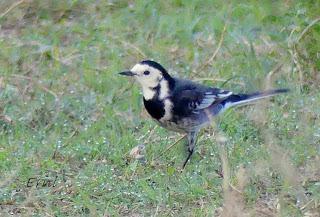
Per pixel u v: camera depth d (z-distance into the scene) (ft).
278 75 48.21
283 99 46.06
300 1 52.29
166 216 36.91
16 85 48.39
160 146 42.47
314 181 39.06
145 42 53.06
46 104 46.29
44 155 41.75
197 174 40.16
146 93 40.98
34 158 41.29
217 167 40.55
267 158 39.47
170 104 40.55
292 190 37.45
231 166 39.93
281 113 44.73
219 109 41.60
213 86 48.06
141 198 38.11
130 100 46.42
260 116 40.42
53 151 41.91
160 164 41.34
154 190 38.65
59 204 37.99
